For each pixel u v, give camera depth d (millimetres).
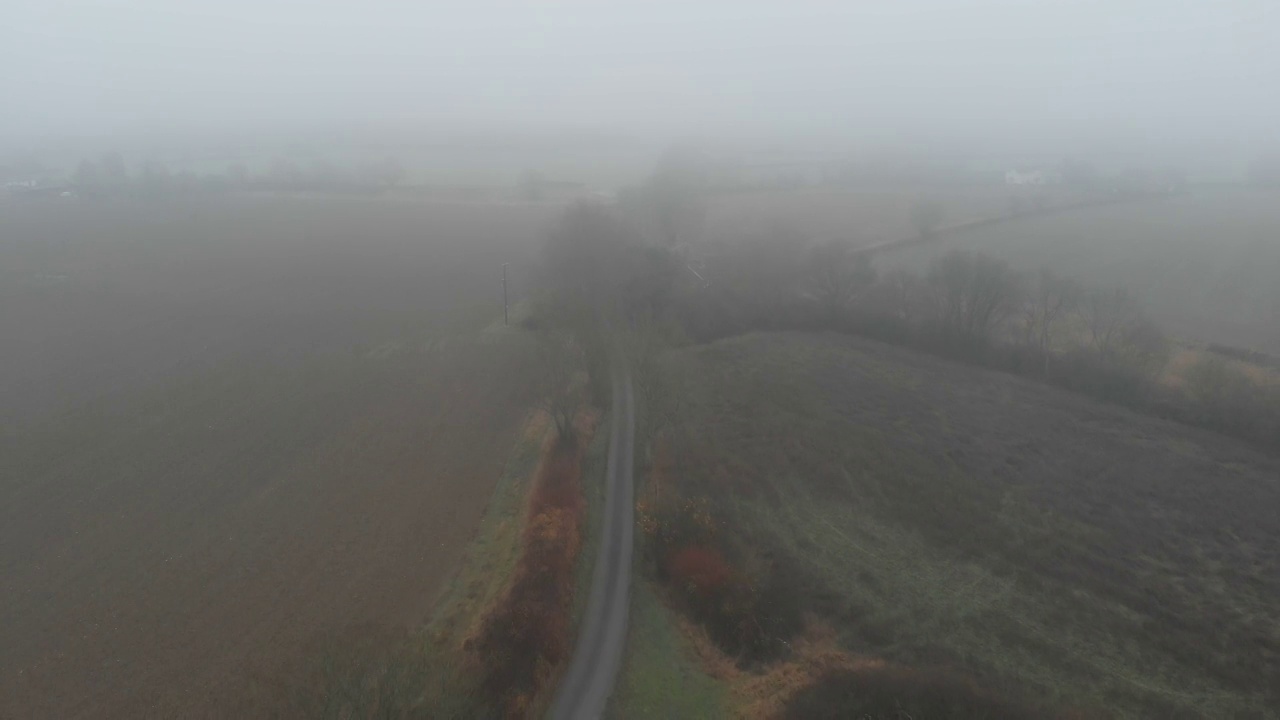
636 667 34594
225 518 42406
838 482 50406
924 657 35125
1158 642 35938
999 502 48062
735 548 43125
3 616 34281
